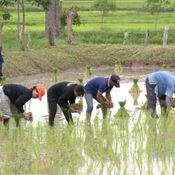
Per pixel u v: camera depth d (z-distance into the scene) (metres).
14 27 67.44
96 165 18.89
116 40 58.75
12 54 43.97
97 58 48.69
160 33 59.56
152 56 48.69
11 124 23.91
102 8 73.38
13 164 18.84
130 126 24.16
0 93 23.38
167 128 22.94
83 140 21.53
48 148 20.48
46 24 55.53
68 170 18.38
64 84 23.70
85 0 119.19
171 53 48.84
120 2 108.81
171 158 19.69
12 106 23.61
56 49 48.56
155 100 25.17
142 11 87.19
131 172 18.30
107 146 20.89
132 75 43.16
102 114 26.12
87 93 24.94
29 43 48.41
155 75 25.03
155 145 21.11
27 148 20.56
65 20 62.59
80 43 54.31
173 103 25.08
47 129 22.45
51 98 23.88
